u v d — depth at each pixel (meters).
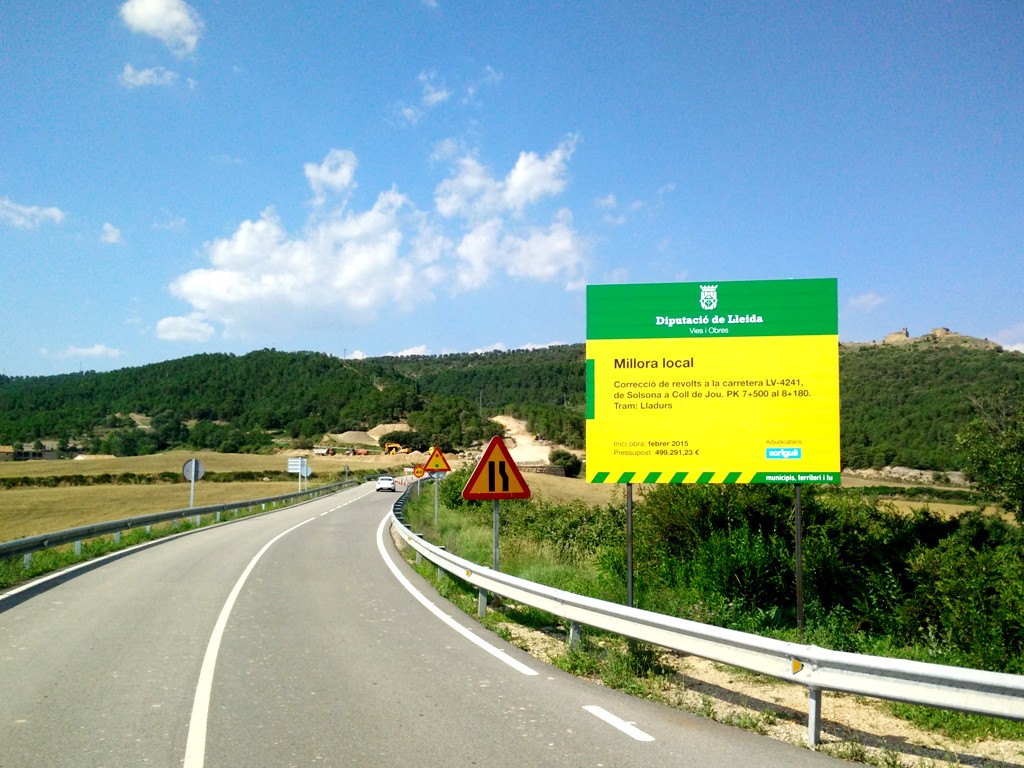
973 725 6.40
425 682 7.50
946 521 15.36
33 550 15.02
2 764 5.18
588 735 5.93
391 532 26.62
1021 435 17.83
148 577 14.61
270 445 158.50
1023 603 8.98
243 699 6.82
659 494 14.12
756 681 7.94
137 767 5.15
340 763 5.27
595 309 9.99
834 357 9.61
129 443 152.62
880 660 5.50
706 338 9.80
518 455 116.12
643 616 7.35
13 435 167.12
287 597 12.67
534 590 9.27
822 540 12.62
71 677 7.50
